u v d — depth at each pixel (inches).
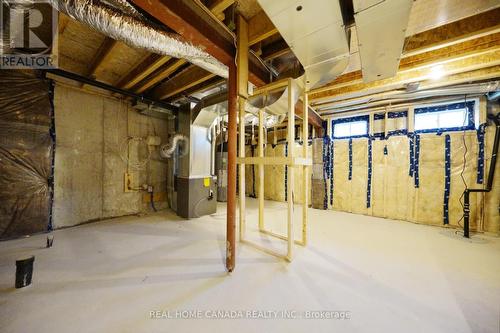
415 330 47.6
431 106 136.3
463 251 90.3
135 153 152.4
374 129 159.5
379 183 154.6
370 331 47.4
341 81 109.8
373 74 76.6
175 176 162.7
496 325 48.8
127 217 144.0
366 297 58.8
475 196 121.4
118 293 59.7
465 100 124.6
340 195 173.6
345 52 63.7
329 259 81.9
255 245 93.2
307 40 57.9
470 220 122.6
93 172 130.7
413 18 58.1
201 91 133.6
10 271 69.8
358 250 90.7
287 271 72.5
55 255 82.8
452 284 65.2
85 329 46.7
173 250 89.2
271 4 45.3
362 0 42.5
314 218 148.1
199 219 141.3
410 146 142.6
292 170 79.1
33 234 105.7
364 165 162.2
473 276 69.8
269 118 148.8
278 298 58.3
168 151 148.5
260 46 83.2
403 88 117.8
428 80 108.5
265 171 234.1
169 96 143.2
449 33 71.7
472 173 122.7
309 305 55.6
